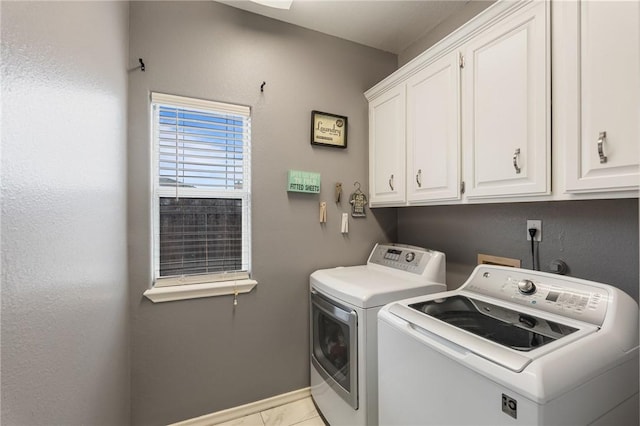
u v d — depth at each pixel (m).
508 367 0.71
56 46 0.68
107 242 1.12
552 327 0.91
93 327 0.94
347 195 2.10
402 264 1.76
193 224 1.72
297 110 1.93
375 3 1.73
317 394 1.76
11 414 0.51
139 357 1.52
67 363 0.74
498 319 1.03
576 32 0.94
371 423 1.32
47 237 0.64
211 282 1.72
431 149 1.57
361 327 1.32
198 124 1.72
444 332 0.90
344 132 2.07
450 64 1.44
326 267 2.02
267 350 1.82
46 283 0.64
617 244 1.12
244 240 1.85
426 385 0.92
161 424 1.57
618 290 0.93
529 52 1.08
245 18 1.78
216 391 1.69
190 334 1.63
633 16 0.80
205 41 1.67
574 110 0.95
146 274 1.54
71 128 0.77
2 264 0.49
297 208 1.92
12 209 0.52
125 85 1.42
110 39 1.17
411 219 2.18
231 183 1.81
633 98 0.80
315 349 1.79
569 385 0.68
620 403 0.79
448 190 1.46
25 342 0.56
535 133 1.07
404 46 2.20
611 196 0.87
